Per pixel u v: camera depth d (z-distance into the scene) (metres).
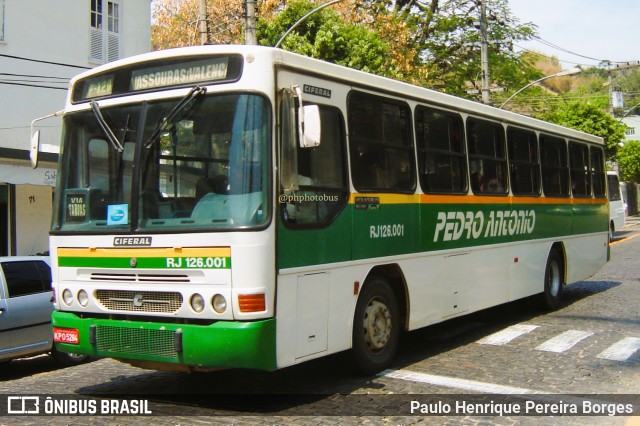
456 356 8.73
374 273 7.67
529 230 11.39
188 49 6.50
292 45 21.03
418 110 8.54
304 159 6.59
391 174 7.93
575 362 8.42
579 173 13.78
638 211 54.62
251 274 5.92
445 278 8.89
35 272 9.52
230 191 6.08
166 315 6.24
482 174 9.98
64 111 7.25
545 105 39.25
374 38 22.31
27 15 18.84
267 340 5.95
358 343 7.35
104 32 21.14
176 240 6.18
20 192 18.38
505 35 32.34
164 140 6.45
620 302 13.38
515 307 12.78
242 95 6.18
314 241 6.60
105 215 6.67
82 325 6.67
